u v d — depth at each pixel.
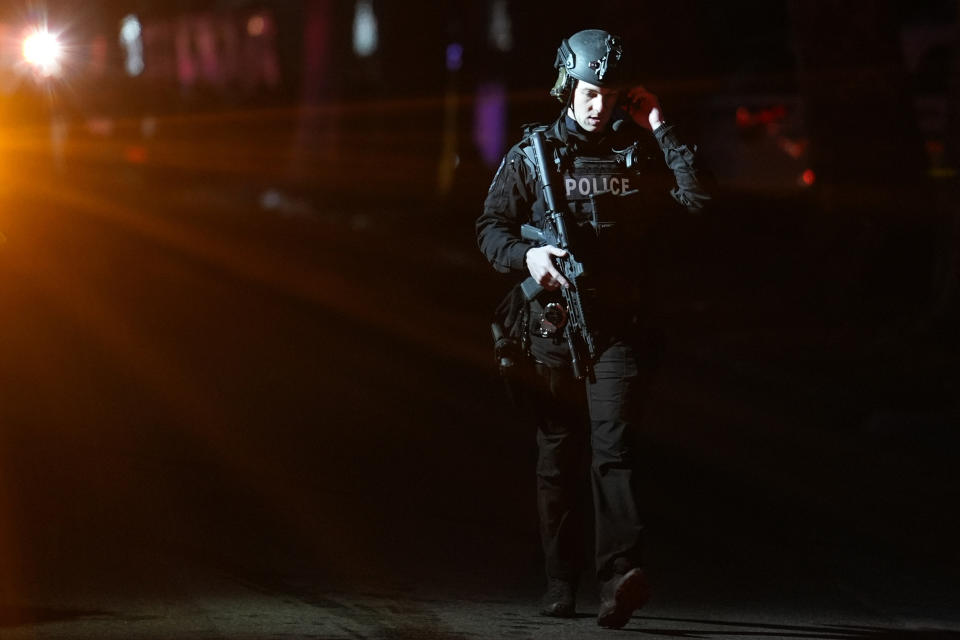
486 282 53.19
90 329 44.16
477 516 23.06
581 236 16.55
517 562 20.28
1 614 16.62
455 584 18.91
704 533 22.88
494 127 70.25
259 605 17.45
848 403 33.72
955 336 38.12
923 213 45.81
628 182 16.69
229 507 22.92
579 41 16.58
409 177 78.94
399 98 78.44
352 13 97.62
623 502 16.38
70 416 30.53
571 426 17.23
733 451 29.94
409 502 23.88
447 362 41.12
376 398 34.59
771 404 35.22
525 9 66.19
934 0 81.38
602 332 16.58
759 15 86.06
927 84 69.81
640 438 31.16
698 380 38.16
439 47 77.25
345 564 19.73
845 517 24.42
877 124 45.59
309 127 95.94
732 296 51.62
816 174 47.19
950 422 30.16
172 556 19.73
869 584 20.03
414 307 52.59
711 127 69.94
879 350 38.69
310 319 48.97
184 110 110.19
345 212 82.25
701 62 61.06
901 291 46.03
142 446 27.62
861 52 45.34
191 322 46.94
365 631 16.42
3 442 27.50
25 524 21.28
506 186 17.00
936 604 19.03
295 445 28.38
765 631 17.03
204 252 66.69
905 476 27.69
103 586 18.06
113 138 102.88
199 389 34.75
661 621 17.39
